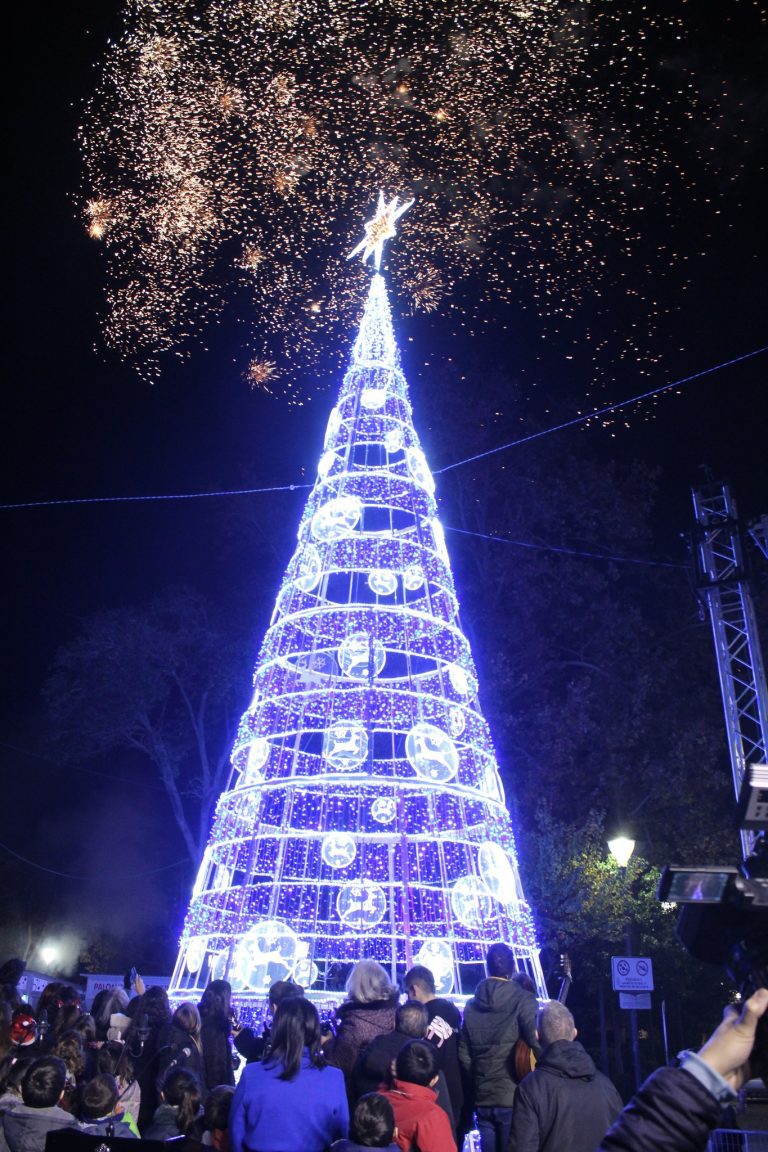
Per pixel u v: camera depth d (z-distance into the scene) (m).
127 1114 6.41
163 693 27.62
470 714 13.52
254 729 13.55
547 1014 4.71
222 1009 7.47
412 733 12.43
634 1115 1.41
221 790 28.03
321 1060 4.64
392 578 13.72
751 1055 1.43
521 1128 4.31
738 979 1.62
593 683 24.50
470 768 13.64
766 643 20.86
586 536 26.34
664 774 22.47
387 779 12.01
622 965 12.50
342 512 13.92
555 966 18.38
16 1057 6.37
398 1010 5.71
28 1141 4.80
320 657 14.77
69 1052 5.96
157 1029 6.69
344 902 13.36
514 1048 6.00
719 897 1.58
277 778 12.47
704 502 17.47
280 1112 4.38
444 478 27.06
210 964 12.40
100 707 26.80
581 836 19.84
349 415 15.25
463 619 25.89
